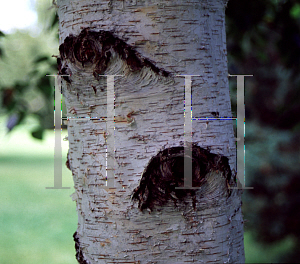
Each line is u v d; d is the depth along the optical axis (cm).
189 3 119
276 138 336
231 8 255
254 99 341
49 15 283
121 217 119
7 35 280
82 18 120
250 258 397
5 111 270
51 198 780
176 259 118
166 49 117
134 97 117
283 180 338
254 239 370
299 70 279
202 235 119
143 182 116
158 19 116
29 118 275
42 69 273
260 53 306
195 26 120
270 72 333
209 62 122
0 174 1001
